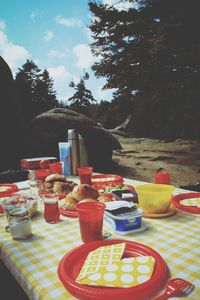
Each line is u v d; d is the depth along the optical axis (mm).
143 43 13211
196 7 10961
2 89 6680
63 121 7254
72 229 1442
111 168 8086
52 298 844
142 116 15367
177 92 12133
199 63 11273
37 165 3002
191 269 986
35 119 7215
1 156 6332
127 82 14227
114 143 8039
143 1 13383
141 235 1321
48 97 21625
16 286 1972
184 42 11375
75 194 1740
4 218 1697
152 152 12102
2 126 6488
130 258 1017
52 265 1058
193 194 1922
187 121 13023
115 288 849
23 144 6746
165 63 12133
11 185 2557
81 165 3016
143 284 840
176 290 817
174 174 8875
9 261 1146
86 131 7383
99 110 21172
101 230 1266
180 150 12219
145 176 8570
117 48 14812
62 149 2994
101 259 1023
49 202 1562
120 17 14273
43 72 23859
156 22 12969
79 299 833
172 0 11844
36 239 1318
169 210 1651
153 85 13086
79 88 30594
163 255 1104
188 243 1211
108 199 1729
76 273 975
